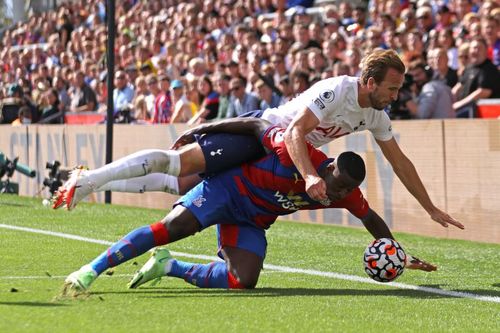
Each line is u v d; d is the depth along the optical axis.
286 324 6.36
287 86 16.58
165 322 6.33
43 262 9.52
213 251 10.76
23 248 10.66
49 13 33.84
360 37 18.72
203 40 23.06
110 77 16.89
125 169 7.71
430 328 6.39
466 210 12.10
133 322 6.30
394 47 17.17
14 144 20.20
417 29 18.27
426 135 12.50
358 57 16.59
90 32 28.16
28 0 39.09
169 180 8.54
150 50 23.81
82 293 7.29
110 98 16.92
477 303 7.53
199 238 11.90
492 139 11.70
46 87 25.31
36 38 33.81
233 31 23.06
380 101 7.69
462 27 17.95
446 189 12.34
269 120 8.09
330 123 7.85
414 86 14.98
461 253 10.91
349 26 19.22
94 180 7.62
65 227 13.08
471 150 11.95
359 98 7.74
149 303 7.08
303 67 17.44
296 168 7.64
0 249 10.55
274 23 21.80
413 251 11.09
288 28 20.20
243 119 7.89
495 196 11.72
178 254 10.49
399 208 12.87
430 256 10.68
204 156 7.82
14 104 23.22
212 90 17.97
